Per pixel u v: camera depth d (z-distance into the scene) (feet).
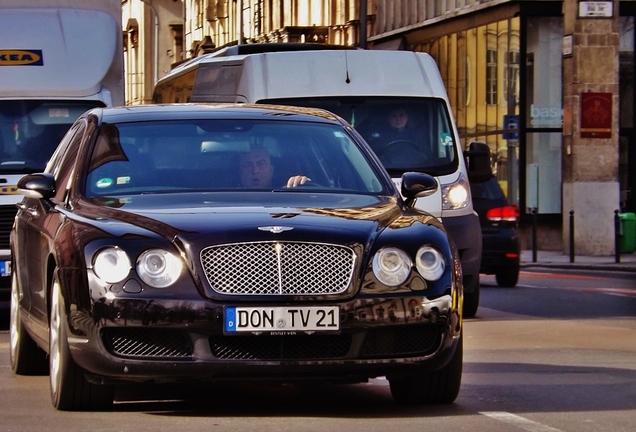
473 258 114.52
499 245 152.05
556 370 76.59
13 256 79.36
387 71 122.72
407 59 123.75
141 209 60.90
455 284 59.26
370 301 57.00
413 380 61.00
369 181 68.03
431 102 121.19
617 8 240.12
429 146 119.14
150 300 56.08
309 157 68.44
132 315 56.13
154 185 65.51
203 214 59.26
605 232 239.09
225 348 56.54
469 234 114.73
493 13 266.77
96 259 57.21
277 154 68.18
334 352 57.26
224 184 65.82
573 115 239.71
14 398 65.62
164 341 56.54
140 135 68.90
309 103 120.67
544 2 255.29
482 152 122.83
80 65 126.52
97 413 59.72
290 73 122.11
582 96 239.09
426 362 58.18
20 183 69.31
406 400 62.13
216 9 534.78
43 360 75.36
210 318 55.98
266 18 458.09
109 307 56.34
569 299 134.72
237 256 56.65
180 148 68.03
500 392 66.80
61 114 124.26
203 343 56.18
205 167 66.80
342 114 120.26
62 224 62.34
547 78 257.34
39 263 67.72
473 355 84.84
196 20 567.18
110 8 131.44
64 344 58.44
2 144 122.01
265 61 123.24
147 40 640.17
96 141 68.80
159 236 57.36
